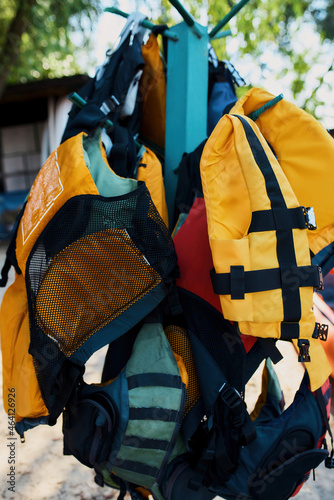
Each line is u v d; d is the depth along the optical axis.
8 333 1.01
